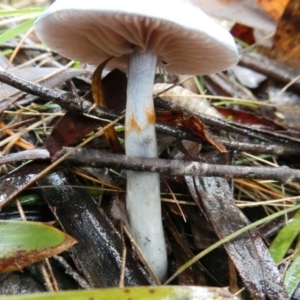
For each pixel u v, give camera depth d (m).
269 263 0.14
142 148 0.14
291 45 0.25
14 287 0.13
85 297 0.10
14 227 0.12
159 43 0.14
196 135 0.16
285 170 0.15
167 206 0.17
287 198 0.17
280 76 0.25
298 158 0.20
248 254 0.14
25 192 0.16
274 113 0.24
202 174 0.14
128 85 0.14
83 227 0.14
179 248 0.16
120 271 0.14
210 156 0.18
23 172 0.15
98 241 0.14
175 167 0.14
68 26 0.13
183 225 0.17
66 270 0.14
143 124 0.14
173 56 0.16
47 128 0.19
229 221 0.15
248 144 0.18
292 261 0.15
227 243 0.14
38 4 0.37
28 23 0.20
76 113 0.15
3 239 0.12
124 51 0.14
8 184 0.14
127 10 0.10
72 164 0.15
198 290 0.11
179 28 0.11
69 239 0.12
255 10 0.25
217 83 0.26
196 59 0.15
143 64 0.14
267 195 0.19
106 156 0.14
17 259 0.12
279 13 0.25
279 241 0.15
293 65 0.25
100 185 0.17
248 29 0.29
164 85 0.22
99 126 0.16
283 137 0.19
